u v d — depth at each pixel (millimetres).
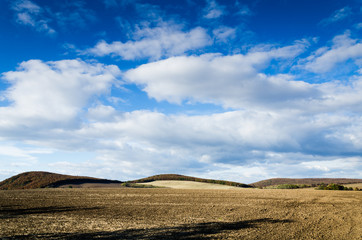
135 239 10883
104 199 28875
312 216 17828
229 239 11211
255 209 20969
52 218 16047
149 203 25047
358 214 18922
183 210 20203
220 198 30219
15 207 21609
